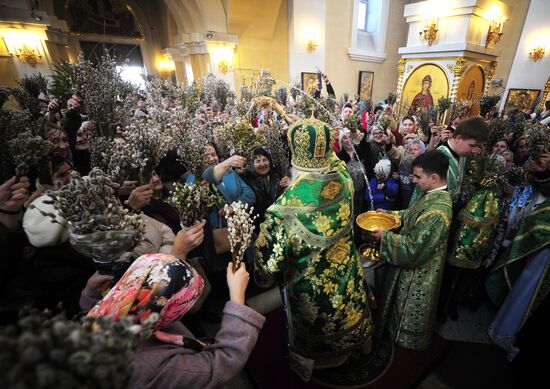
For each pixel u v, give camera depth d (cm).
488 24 691
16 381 28
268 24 945
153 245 122
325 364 135
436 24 692
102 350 35
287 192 103
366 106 612
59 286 111
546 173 152
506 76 916
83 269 114
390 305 164
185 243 89
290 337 136
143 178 121
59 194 71
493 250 193
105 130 222
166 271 63
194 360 61
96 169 76
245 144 198
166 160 193
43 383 29
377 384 148
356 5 1001
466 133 155
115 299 59
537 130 161
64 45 905
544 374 136
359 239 261
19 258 115
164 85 633
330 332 120
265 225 104
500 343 173
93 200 72
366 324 132
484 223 154
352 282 120
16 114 146
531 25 786
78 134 228
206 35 906
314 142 95
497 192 155
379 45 1117
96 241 70
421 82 748
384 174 236
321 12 932
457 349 175
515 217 193
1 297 125
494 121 283
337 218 106
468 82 706
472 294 201
